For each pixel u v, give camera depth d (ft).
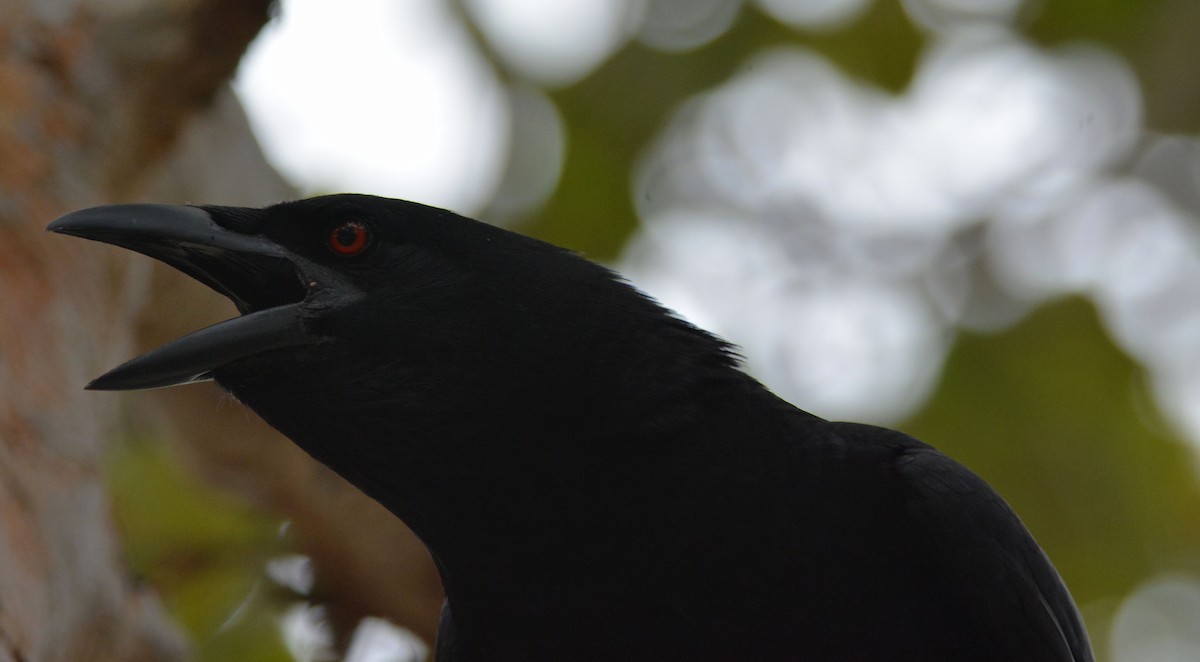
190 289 44.27
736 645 26.25
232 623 47.65
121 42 32.32
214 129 43.98
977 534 27.37
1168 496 57.00
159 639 32.12
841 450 27.63
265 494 47.19
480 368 27.12
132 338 38.11
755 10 59.26
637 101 59.06
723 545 26.35
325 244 28.02
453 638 29.89
